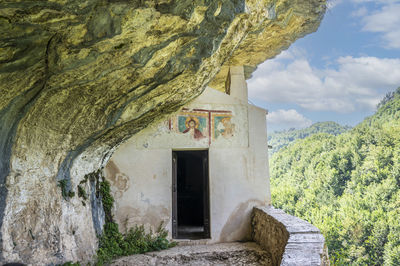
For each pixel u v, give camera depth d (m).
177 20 3.05
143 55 3.35
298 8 5.89
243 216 7.16
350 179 39.69
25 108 3.19
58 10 2.39
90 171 5.71
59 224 4.30
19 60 2.68
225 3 3.29
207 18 3.30
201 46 3.75
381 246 29.45
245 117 7.46
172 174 7.04
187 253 6.18
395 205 31.66
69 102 3.62
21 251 3.46
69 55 2.88
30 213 3.71
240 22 3.96
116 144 6.01
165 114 6.26
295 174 49.72
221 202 7.09
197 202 10.31
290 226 5.10
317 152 48.66
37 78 3.00
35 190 3.82
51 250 3.99
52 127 3.78
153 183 6.81
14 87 2.89
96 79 3.40
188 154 10.92
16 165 3.42
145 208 6.71
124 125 5.11
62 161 4.47
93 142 4.93
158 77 4.02
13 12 2.27
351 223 31.73
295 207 42.38
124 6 2.58
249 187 7.26
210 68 4.64
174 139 7.00
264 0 4.09
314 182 42.72
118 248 6.19
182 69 4.06
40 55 2.77
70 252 4.44
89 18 2.57
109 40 2.86
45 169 4.05
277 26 6.42
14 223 3.44
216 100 7.33
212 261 6.02
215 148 7.19
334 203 38.06
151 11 2.77
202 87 5.41
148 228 6.67
